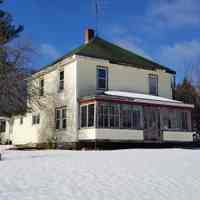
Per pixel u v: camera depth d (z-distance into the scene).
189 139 28.67
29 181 9.55
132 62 29.61
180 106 28.33
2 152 21.05
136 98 25.83
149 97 28.20
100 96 24.34
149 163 14.16
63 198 7.66
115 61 28.52
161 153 19.20
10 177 10.09
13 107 28.03
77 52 26.88
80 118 25.83
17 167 12.31
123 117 25.39
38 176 10.41
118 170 12.02
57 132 28.14
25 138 33.72
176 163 14.35
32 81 30.23
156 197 8.11
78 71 26.56
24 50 30.39
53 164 13.32
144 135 26.41
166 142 27.38
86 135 24.80
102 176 10.71
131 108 25.91
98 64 27.69
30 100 29.81
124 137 25.14
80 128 25.55
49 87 30.09
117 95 25.70
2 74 27.17
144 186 9.41
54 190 8.48
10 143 37.03
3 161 14.45
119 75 28.72
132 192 8.59
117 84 28.47
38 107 31.48
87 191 8.52
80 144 25.48
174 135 27.89
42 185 9.05
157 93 30.72
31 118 32.78
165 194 8.48
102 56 28.11
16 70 28.02
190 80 45.34
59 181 9.69
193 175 11.45
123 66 29.09
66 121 27.19
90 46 29.58
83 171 11.59
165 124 27.61
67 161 14.48
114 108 25.05
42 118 30.73
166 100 28.22
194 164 14.12
